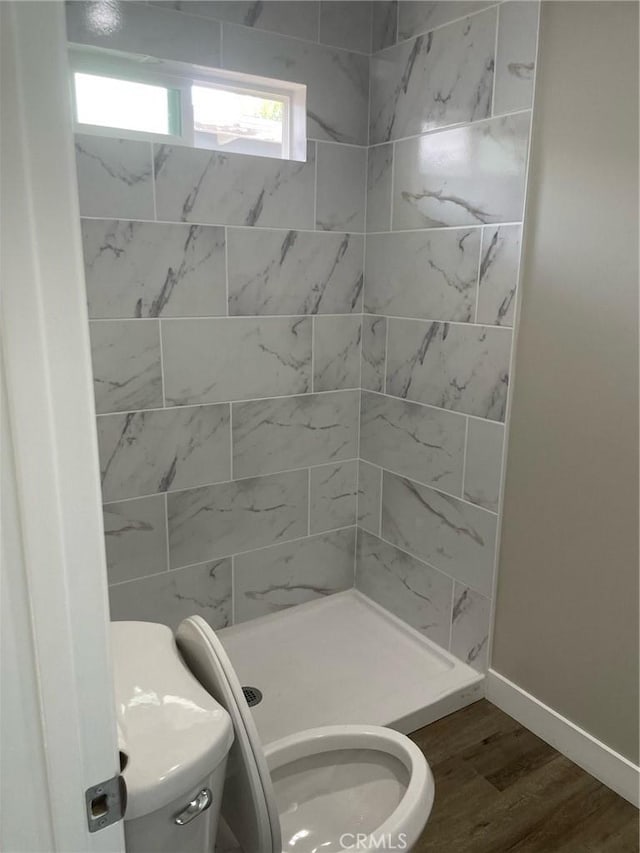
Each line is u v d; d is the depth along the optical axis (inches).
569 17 61.4
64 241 17.3
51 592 19.1
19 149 16.2
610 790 68.5
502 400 74.2
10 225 16.4
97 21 68.1
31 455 17.9
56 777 20.5
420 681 83.7
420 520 89.1
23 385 17.4
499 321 73.1
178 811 35.9
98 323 73.9
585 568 68.2
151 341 77.5
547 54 63.9
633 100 57.2
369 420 95.3
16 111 15.9
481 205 73.2
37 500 18.3
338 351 92.7
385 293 88.9
